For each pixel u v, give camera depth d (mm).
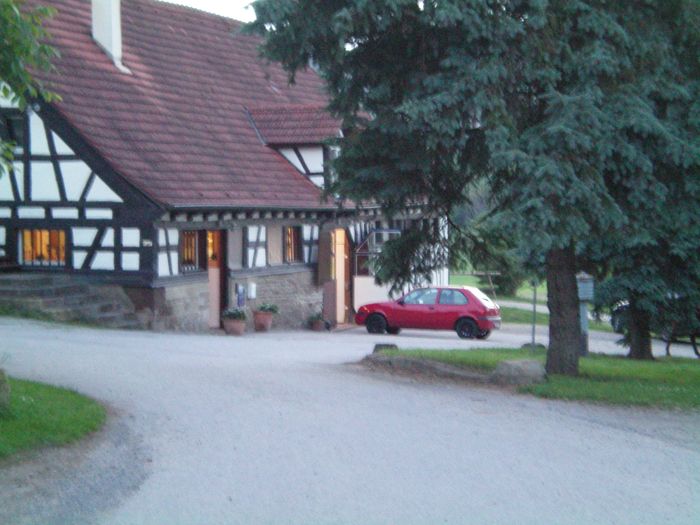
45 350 15438
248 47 33781
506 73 12430
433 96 12477
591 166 12227
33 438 8883
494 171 13562
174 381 12930
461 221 15266
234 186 25703
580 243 14383
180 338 20828
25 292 21656
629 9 12828
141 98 26016
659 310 20625
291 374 14211
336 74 13852
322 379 13742
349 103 13984
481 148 13367
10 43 10078
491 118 12344
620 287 19844
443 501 7633
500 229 12500
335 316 31422
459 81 12414
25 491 7578
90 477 8078
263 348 19984
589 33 12617
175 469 8445
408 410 11398
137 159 23438
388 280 15656
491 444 9688
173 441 9469
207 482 8055
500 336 31734
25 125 23344
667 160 12648
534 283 19375
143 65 27672
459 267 15719
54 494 7559
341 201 15516
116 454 8875
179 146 25453
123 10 29516
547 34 12445
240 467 8547
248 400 11711
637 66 12883
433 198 14555
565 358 14859
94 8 26203
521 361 13828
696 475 8688
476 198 14742
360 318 30781
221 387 12594
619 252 19375
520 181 12266
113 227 22844
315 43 13391
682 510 7566
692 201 13258
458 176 14273
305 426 10273
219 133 27812
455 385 13516
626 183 12781
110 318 22234
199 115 27797
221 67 31391
